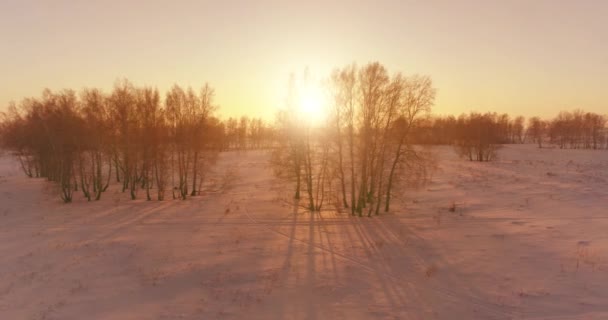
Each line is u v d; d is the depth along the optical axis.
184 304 13.94
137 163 42.22
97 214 30.17
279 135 33.69
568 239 20.45
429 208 30.31
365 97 27.02
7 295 14.80
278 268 17.58
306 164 31.98
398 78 26.97
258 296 14.58
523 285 14.86
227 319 12.77
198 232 24.28
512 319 12.33
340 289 15.14
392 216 28.00
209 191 42.84
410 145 27.91
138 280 16.28
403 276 16.36
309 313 13.15
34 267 17.95
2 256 19.59
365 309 13.37
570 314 12.45
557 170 50.84
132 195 37.81
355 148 29.94
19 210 32.03
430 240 21.41
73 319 12.81
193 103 38.75
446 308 13.28
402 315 12.84
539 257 17.86
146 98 37.25
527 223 24.22
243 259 18.86
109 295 14.77
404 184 33.41
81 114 36.41
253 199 36.47
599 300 13.35
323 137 30.22
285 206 32.66
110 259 19.00
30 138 43.06
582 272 15.85
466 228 23.70
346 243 21.41
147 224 26.61
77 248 20.86
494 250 19.19
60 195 37.19
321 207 32.06
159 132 37.22
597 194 32.03
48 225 26.56
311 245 21.14
